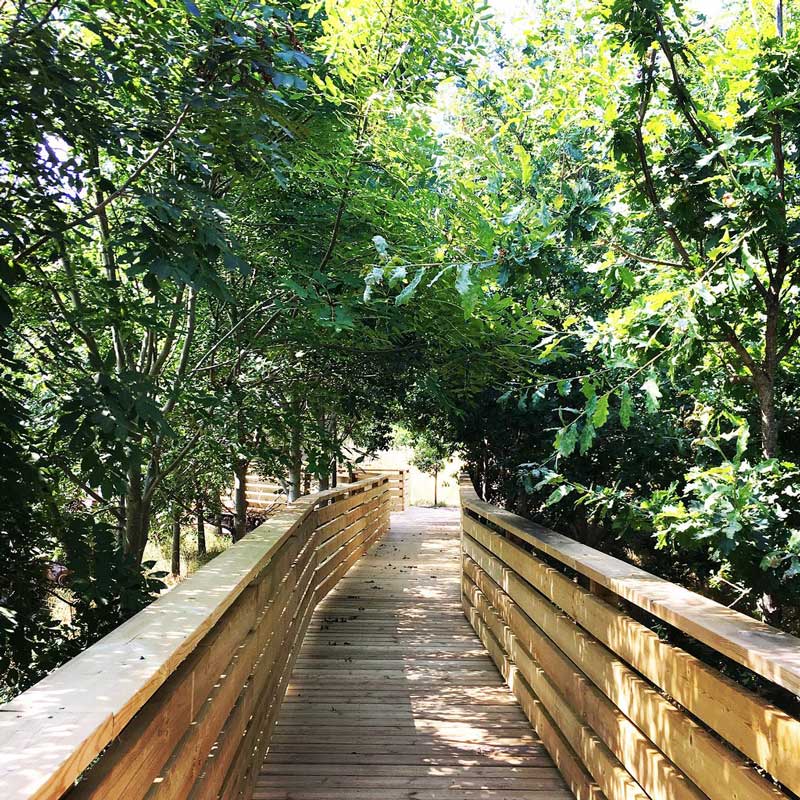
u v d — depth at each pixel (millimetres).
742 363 2615
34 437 3348
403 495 16000
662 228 2564
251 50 2779
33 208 2842
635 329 2424
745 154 2141
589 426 2396
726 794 1549
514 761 3047
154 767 1321
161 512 7078
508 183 3031
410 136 3295
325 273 3680
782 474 2273
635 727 2172
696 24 2633
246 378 5422
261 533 3072
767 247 2270
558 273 3719
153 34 2861
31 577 3123
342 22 3102
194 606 1663
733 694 1526
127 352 4562
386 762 3025
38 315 3617
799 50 2102
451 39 3395
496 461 5801
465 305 2020
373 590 6902
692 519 2246
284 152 3438
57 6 2787
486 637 4789
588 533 5312
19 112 2617
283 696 3701
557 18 2648
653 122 2412
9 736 896
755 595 2484
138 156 2953
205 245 2768
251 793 2629
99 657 1248
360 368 5262
